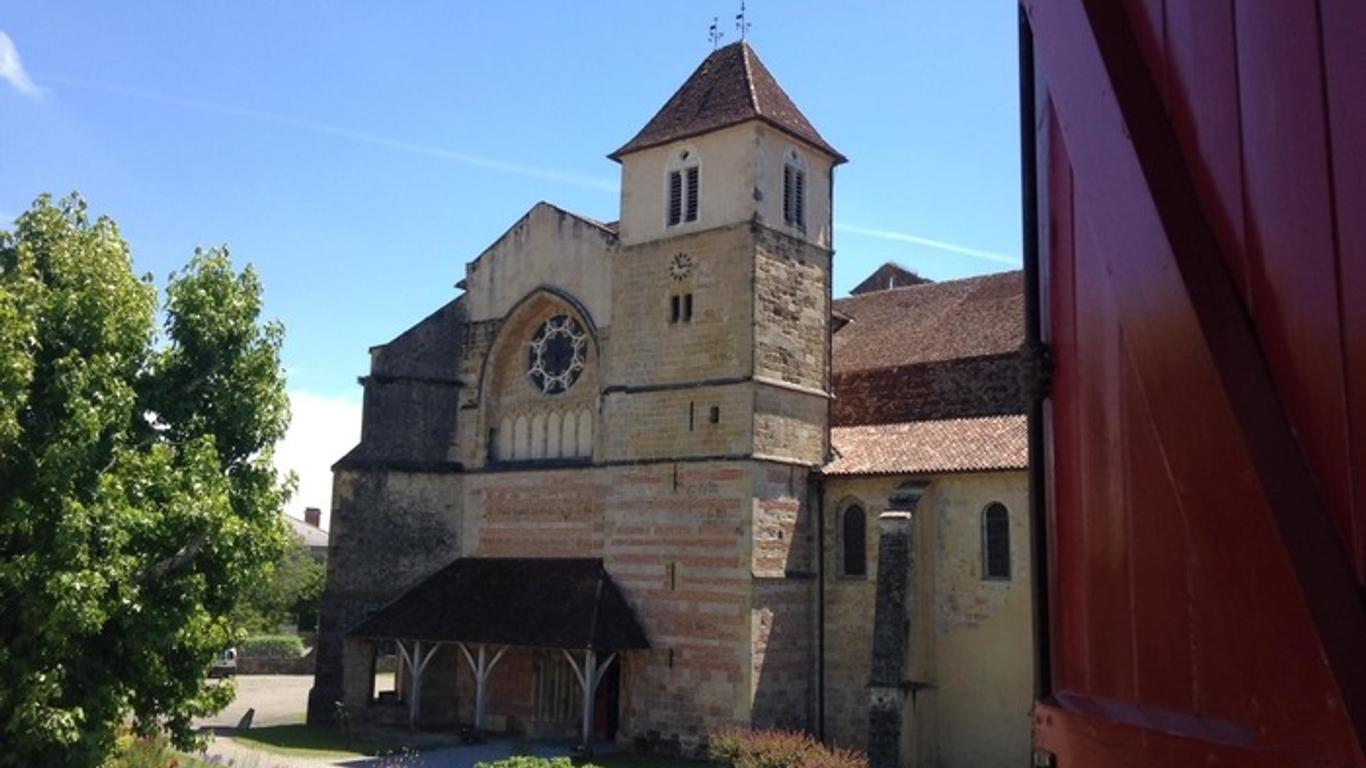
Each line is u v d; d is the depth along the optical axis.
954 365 42.34
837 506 39.62
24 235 21.84
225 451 24.47
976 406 40.91
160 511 21.42
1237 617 3.76
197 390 24.66
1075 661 6.01
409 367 46.25
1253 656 3.67
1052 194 6.37
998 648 35.44
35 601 18.78
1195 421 3.78
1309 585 3.25
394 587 44.69
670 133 41.34
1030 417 6.77
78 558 19.14
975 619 36.03
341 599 43.94
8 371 18.67
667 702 38.28
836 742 38.22
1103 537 5.46
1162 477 4.63
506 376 46.72
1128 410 5.04
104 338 21.17
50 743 19.50
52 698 19.48
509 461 45.75
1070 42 4.70
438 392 46.78
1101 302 5.45
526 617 40.41
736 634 37.06
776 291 39.62
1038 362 6.53
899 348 45.41
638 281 41.81
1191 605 4.30
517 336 46.56
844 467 39.53
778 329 39.47
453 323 47.50
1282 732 3.49
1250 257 3.74
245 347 25.03
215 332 24.50
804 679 38.72
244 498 23.95
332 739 40.75
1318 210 3.37
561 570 42.03
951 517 37.03
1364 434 3.15
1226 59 3.88
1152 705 4.77
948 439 38.91
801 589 39.00
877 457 39.44
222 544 22.08
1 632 19.53
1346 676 3.12
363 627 43.16
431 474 45.94
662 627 38.88
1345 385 3.26
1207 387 3.68
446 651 44.62
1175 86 4.22
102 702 20.31
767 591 37.62
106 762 22.34
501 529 44.88
